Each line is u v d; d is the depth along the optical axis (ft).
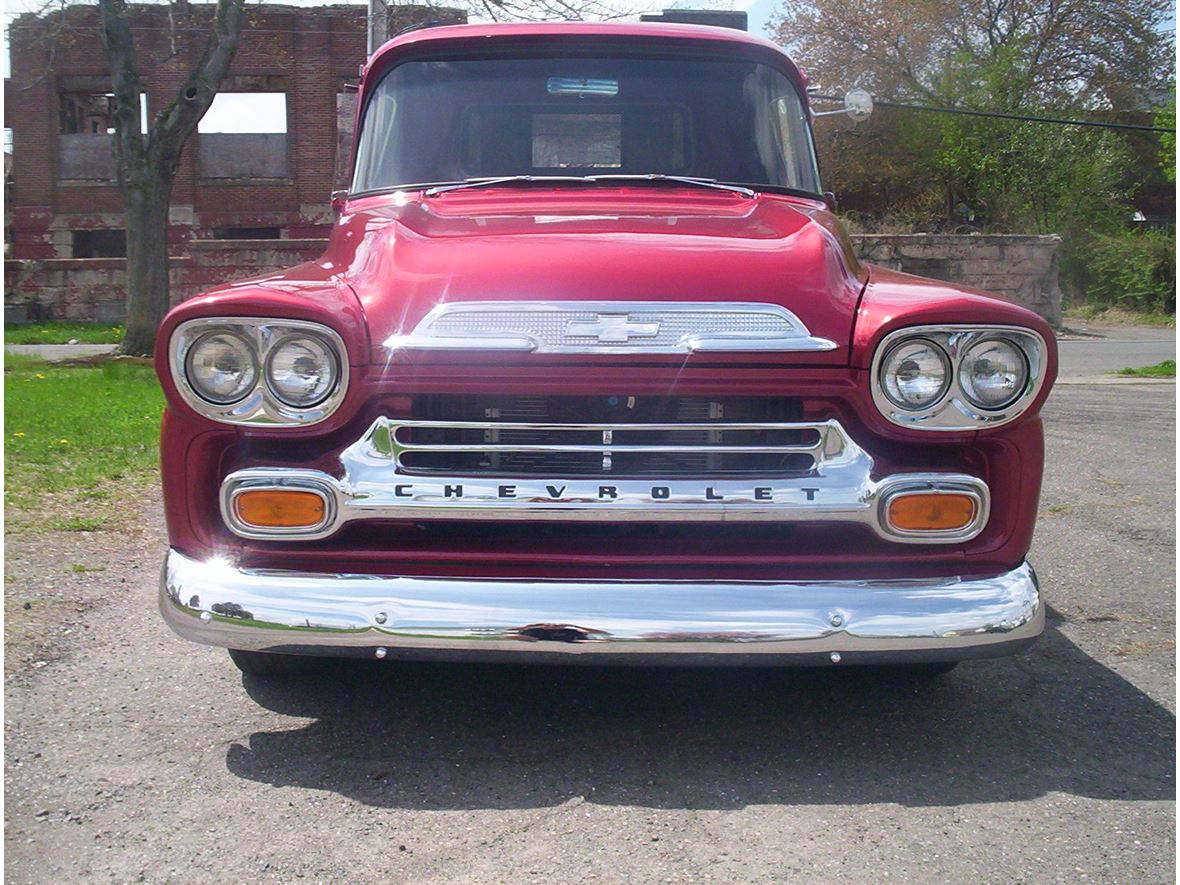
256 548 9.50
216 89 44.29
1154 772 9.69
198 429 9.41
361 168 13.83
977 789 9.34
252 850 8.23
